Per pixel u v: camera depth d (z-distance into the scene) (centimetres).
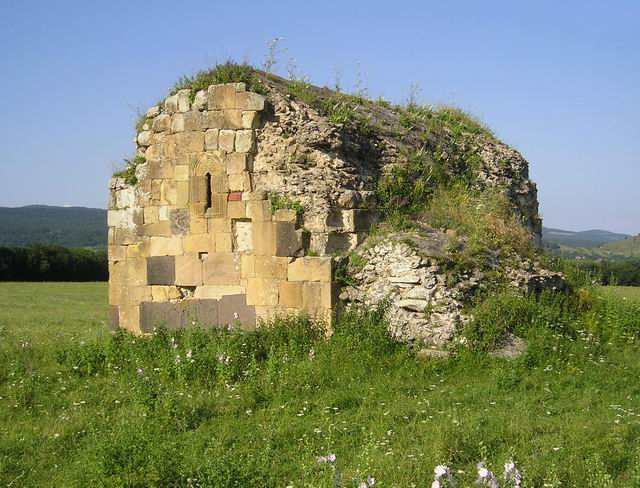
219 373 1127
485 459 728
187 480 723
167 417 926
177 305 1528
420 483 699
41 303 3506
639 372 1118
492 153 1977
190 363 1156
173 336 1381
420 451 779
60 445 895
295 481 729
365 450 766
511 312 1202
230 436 869
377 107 1853
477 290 1255
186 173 1521
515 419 872
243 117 1459
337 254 1363
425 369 1116
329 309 1323
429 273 1234
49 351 1395
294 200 1402
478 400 977
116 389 1141
